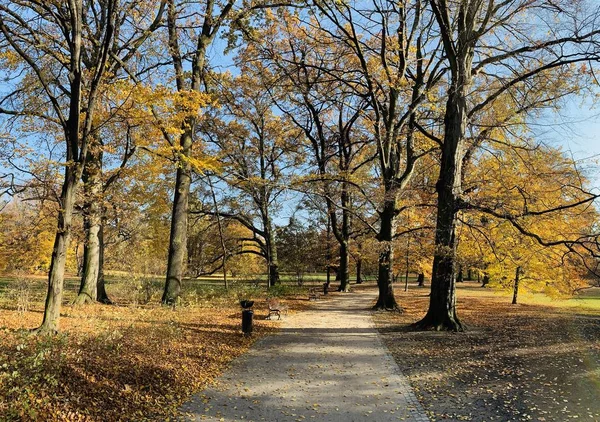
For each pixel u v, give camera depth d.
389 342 12.08
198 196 31.64
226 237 36.34
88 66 16.77
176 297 17.52
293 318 17.06
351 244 37.84
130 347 9.13
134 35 17.34
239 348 10.88
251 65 24.50
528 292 23.34
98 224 16.47
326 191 22.66
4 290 19.58
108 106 14.05
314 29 22.86
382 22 18.23
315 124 31.41
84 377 6.88
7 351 7.69
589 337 12.66
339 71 20.88
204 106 14.20
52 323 9.65
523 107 14.84
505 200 13.33
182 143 18.03
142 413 6.27
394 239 21.28
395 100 21.11
